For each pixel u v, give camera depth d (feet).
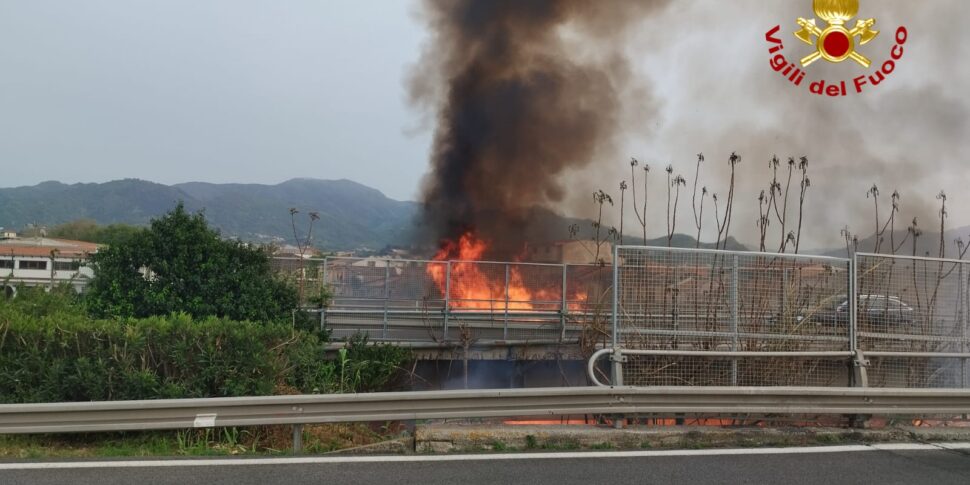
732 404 20.16
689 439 19.90
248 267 38.32
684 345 22.80
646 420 21.66
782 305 23.48
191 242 37.09
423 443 18.99
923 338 24.04
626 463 17.71
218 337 24.62
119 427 17.84
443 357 42.32
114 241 37.55
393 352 38.63
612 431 19.77
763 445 19.95
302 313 39.52
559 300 45.32
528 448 19.20
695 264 23.04
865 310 23.88
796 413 20.49
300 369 27.94
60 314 26.32
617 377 21.53
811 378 23.34
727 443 20.02
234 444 20.38
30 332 23.21
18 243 139.44
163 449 19.10
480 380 42.65
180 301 35.40
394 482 15.84
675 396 19.99
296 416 18.45
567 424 21.08
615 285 22.34
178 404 17.99
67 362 22.57
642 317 22.58
